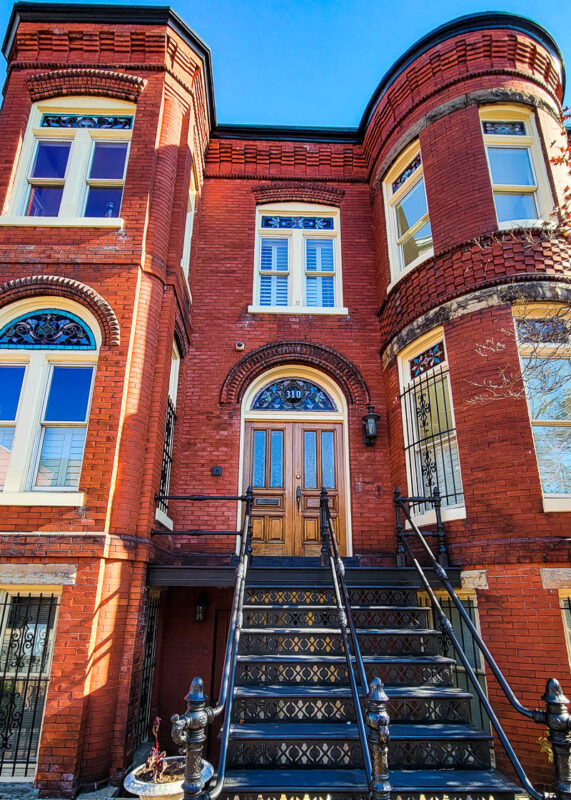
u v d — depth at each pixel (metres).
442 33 8.70
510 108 8.26
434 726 4.38
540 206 7.81
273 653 5.23
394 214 9.43
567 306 6.14
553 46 8.77
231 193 10.33
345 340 9.23
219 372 8.92
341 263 9.92
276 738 3.97
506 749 3.71
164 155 7.96
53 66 8.28
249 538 6.71
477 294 7.11
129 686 5.51
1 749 5.23
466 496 6.54
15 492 5.91
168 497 6.76
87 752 5.01
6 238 7.09
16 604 5.75
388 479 8.34
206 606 7.74
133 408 6.44
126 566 5.86
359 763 3.98
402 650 5.38
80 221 7.20
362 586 6.07
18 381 6.68
